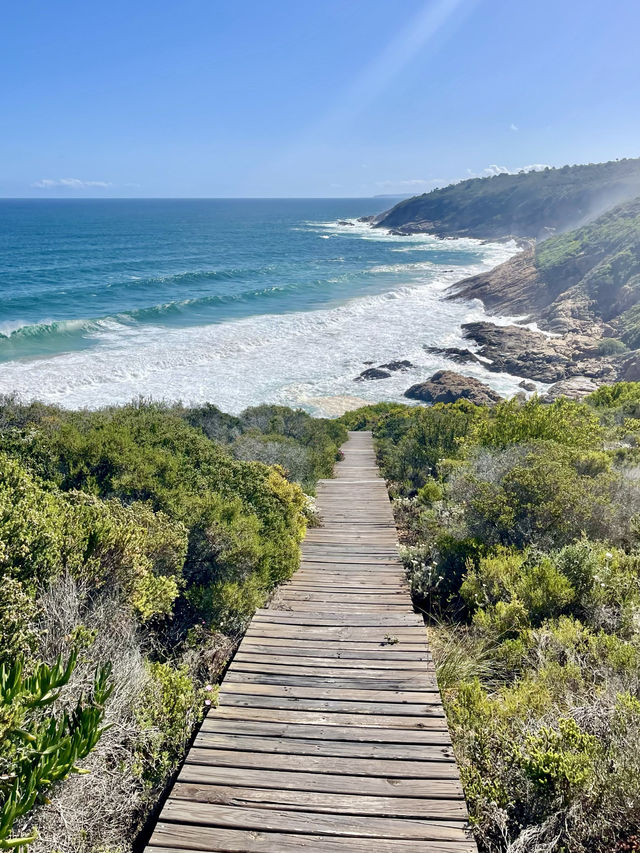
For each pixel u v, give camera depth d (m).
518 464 7.58
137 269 63.47
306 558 7.18
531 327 38.41
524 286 45.31
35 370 26.05
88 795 2.81
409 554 7.12
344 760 3.42
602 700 3.59
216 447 9.05
